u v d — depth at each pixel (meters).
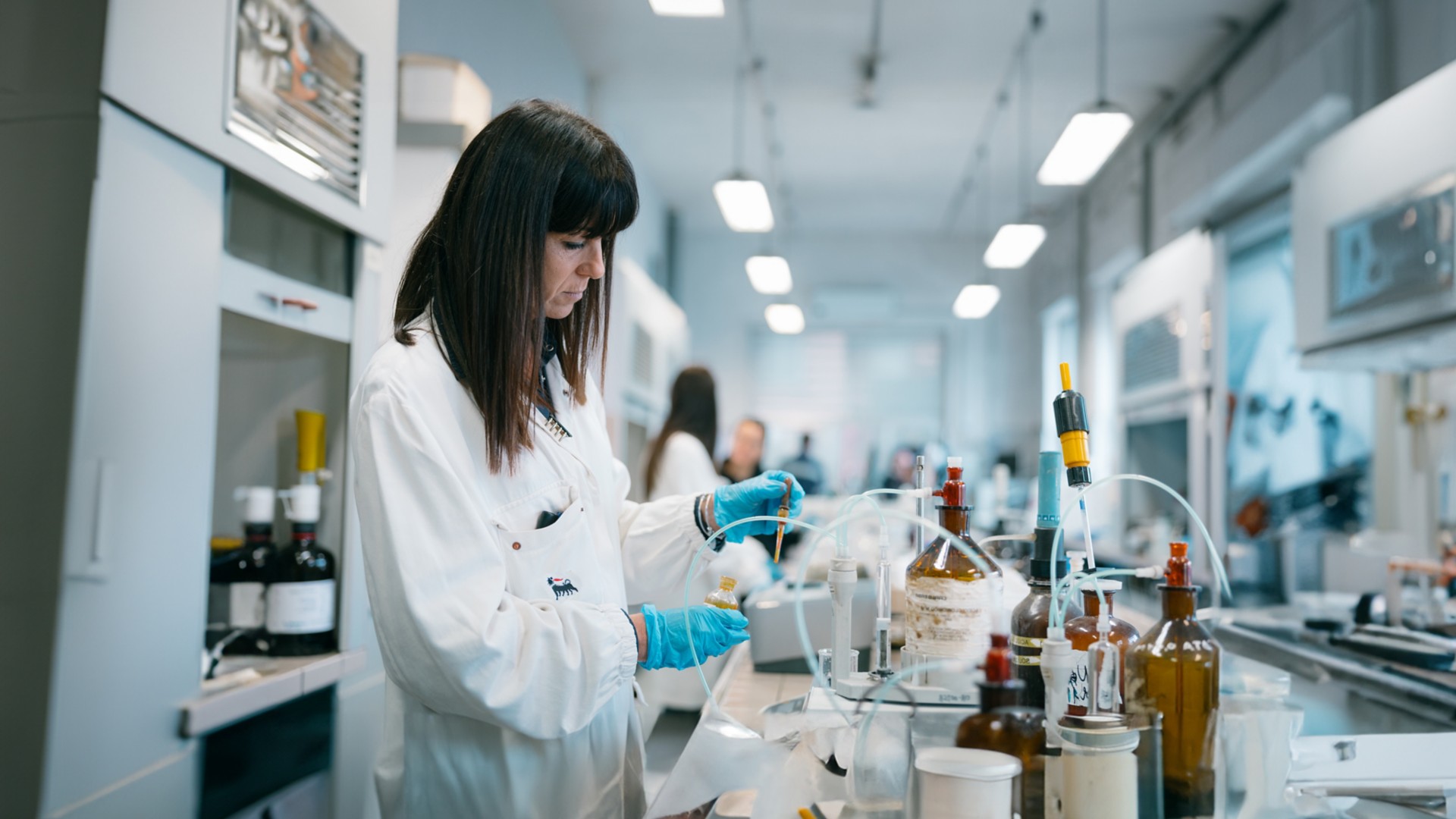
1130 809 0.83
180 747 1.35
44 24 1.20
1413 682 1.51
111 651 1.21
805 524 1.11
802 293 9.09
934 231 8.96
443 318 1.15
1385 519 3.49
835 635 1.18
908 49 5.18
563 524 1.18
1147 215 6.10
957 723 0.86
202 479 1.40
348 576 1.87
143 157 1.26
